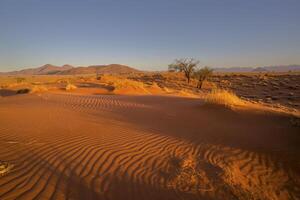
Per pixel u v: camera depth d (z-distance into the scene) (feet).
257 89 122.21
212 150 19.57
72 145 19.34
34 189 12.27
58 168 14.88
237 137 23.21
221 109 35.65
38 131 23.35
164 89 100.07
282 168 17.24
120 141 21.01
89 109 37.58
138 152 18.43
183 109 37.60
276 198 13.47
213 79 187.62
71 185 12.87
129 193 12.33
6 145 18.81
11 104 43.09
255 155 18.98
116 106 40.75
